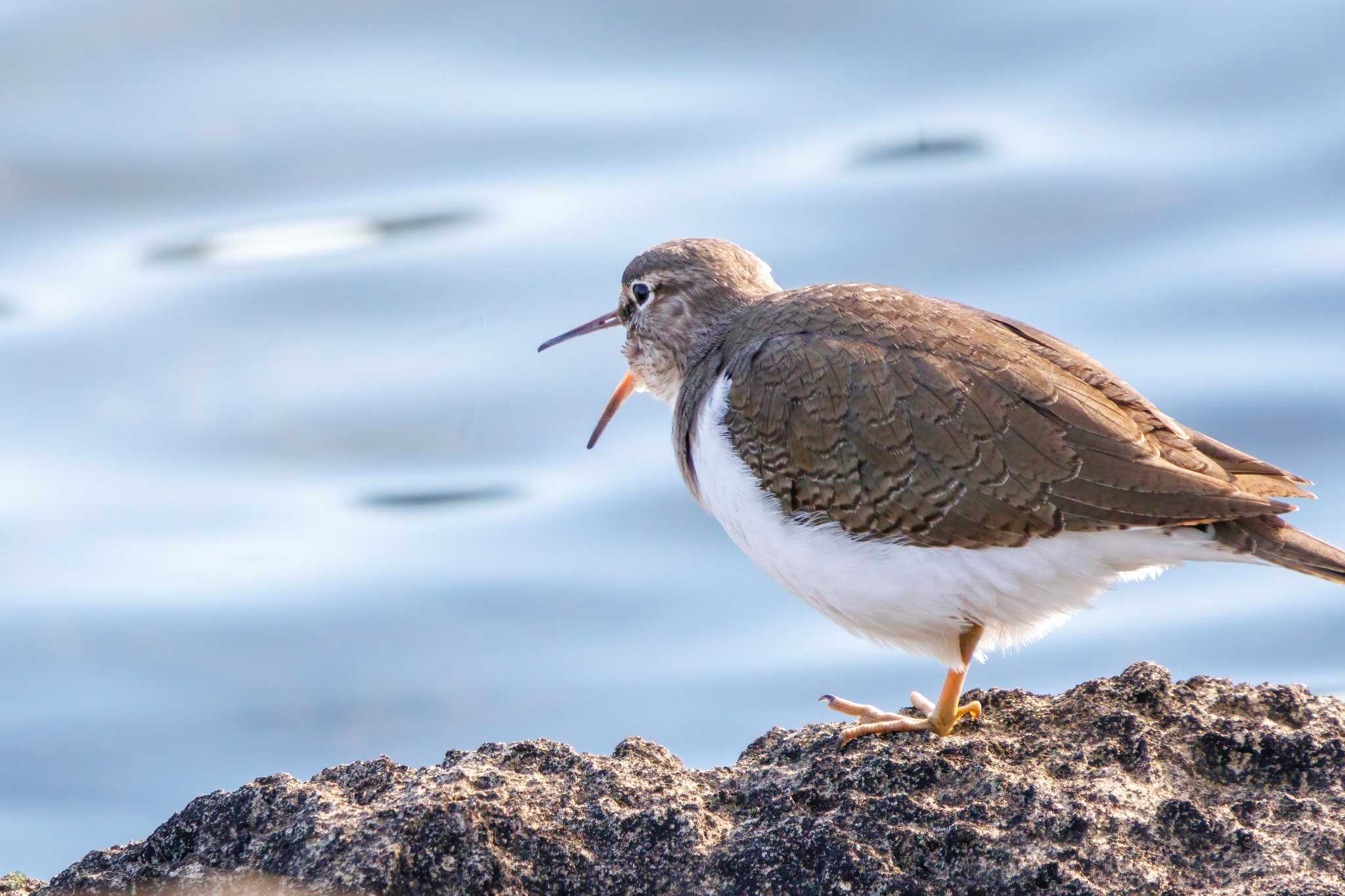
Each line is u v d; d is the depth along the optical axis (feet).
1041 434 39.34
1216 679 40.83
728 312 52.03
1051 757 37.83
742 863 34.86
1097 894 32.65
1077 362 41.73
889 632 42.88
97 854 37.50
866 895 33.76
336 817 36.65
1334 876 32.42
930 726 41.09
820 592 42.78
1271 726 37.52
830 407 41.63
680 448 48.93
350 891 34.60
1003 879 33.50
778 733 42.70
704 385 47.26
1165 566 40.24
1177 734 38.06
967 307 44.83
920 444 40.29
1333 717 38.73
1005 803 35.50
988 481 39.47
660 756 40.40
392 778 38.86
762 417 43.01
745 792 38.19
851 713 44.68
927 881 33.99
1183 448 39.81
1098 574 39.73
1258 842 33.76
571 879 35.32
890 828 35.09
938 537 40.11
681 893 34.83
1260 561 38.37
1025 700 42.01
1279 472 40.65
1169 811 34.73
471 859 35.17
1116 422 39.47
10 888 40.65
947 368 40.83
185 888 35.47
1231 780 36.68
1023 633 42.39
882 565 40.86
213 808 37.76
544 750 39.70
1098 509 38.40
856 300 44.06
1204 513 37.55
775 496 42.80
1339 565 37.29
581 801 37.45
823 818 35.63
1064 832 34.50
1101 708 39.68
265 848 36.24
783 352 43.21
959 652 41.52
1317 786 36.09
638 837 36.14
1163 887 32.83
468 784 37.29
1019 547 39.47
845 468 41.19
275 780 38.40
